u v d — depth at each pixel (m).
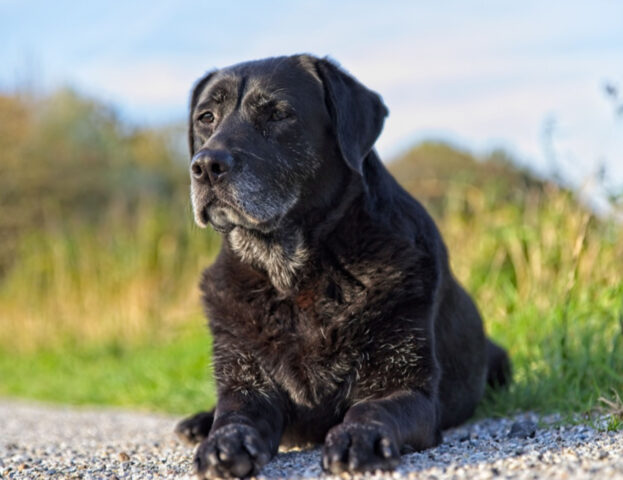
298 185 4.05
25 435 5.75
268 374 3.94
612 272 6.16
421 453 3.51
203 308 4.21
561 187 7.21
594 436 3.56
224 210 3.94
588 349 5.04
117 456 4.25
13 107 23.61
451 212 8.40
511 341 6.20
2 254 18.31
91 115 24.41
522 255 7.27
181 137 25.47
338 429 3.21
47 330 12.70
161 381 8.43
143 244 12.41
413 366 3.82
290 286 3.94
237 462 3.19
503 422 4.58
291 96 4.11
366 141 4.16
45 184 21.53
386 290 3.87
